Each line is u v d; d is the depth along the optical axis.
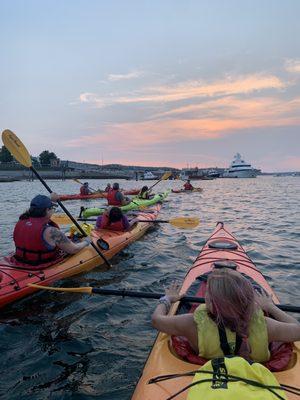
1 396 3.28
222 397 1.88
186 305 3.77
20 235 5.43
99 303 5.23
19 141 6.67
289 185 49.12
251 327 2.29
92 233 7.90
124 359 3.83
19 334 4.36
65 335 4.33
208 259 5.18
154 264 7.15
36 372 3.63
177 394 2.32
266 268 6.93
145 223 10.36
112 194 13.09
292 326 2.41
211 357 2.34
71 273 5.89
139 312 4.95
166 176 18.92
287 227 11.63
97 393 3.31
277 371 2.55
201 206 18.36
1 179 66.06
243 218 13.79
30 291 5.09
